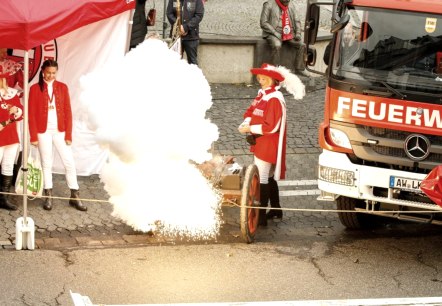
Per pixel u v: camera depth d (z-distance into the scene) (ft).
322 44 133.49
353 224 82.12
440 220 75.25
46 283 66.54
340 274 70.90
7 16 73.10
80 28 88.43
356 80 73.36
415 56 72.69
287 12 127.85
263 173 81.10
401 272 71.82
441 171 67.26
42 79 82.33
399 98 72.08
